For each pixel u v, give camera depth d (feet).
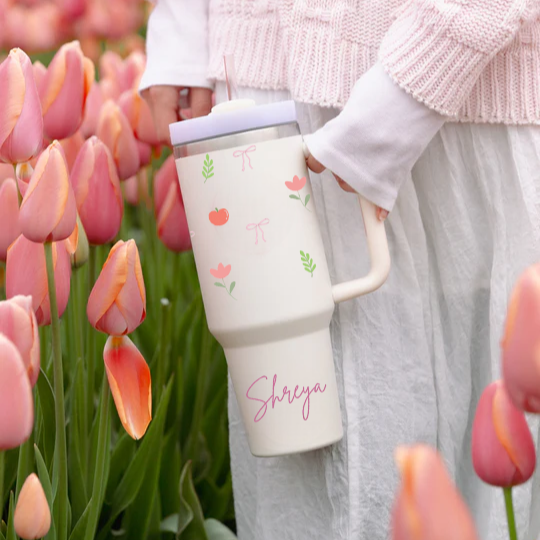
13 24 7.55
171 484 4.48
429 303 3.70
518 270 3.52
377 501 3.62
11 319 2.36
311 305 3.26
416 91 3.10
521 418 2.15
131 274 2.81
